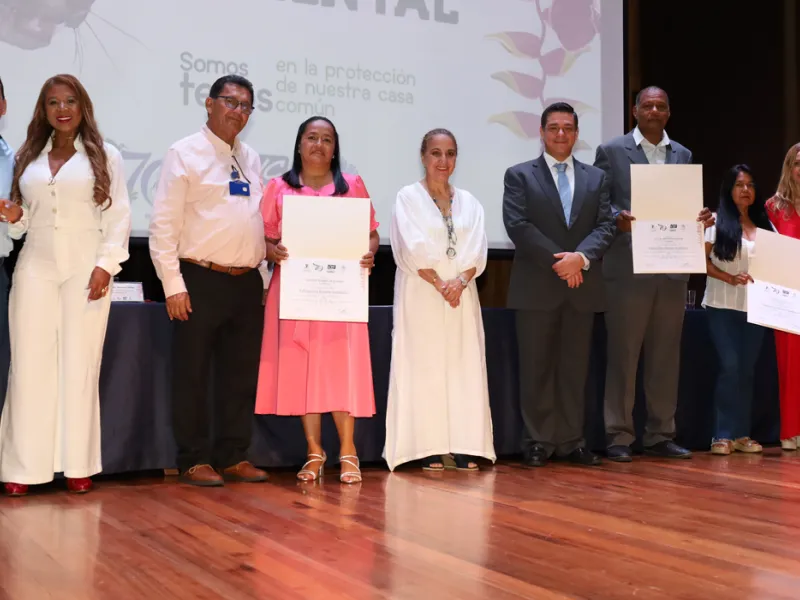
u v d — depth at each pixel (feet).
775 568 6.44
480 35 15.21
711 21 17.80
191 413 10.44
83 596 5.75
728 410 13.34
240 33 13.58
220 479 10.27
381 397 12.02
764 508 8.66
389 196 14.60
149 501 9.17
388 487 10.06
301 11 13.94
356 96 14.33
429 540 7.27
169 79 13.19
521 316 12.00
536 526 7.82
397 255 11.54
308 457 10.83
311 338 10.51
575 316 11.95
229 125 10.43
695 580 6.13
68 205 9.66
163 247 10.13
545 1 15.70
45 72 12.52
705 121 17.81
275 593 5.81
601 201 11.98
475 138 15.17
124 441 10.78
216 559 6.66
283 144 13.84
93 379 9.84
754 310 12.49
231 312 10.50
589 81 16.10
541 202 11.85
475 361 11.62
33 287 9.55
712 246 13.32
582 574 6.26
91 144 9.77
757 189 13.37
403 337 11.51
